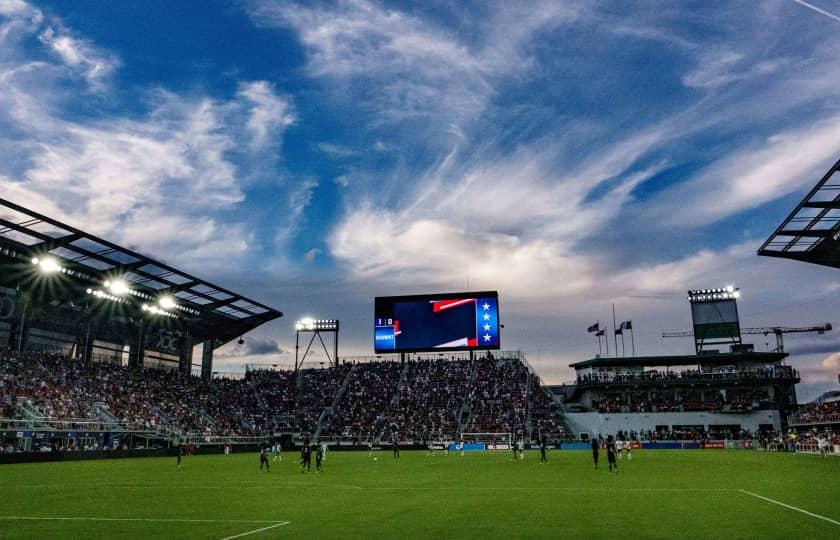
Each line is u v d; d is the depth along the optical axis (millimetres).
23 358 65438
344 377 97625
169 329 89312
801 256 55625
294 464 49938
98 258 61344
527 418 83500
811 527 16250
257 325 94625
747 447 77188
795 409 92312
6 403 56125
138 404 72625
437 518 18484
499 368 95500
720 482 29891
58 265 61375
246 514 19703
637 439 85125
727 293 97438
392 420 85375
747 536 15016
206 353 97438
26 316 68562
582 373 106062
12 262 61000
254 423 87125
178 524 17656
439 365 98062
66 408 62000
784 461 48125
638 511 19656
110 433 63531
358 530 16375
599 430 89062
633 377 97062
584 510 20016
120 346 81250
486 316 85875
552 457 57750
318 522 17875
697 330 97938
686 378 94375
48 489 28516
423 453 70938
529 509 20391
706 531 15773
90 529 16844
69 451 54156
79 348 75062
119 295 74312
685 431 88000
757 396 92438
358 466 46406
